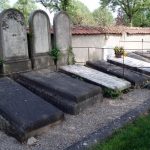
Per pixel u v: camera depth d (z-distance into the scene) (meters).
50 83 3.84
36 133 2.81
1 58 4.07
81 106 3.54
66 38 5.13
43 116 2.94
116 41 7.38
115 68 5.38
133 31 8.07
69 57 5.25
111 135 2.48
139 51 7.94
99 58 6.86
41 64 4.68
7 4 15.25
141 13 16.39
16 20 4.19
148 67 5.52
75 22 12.64
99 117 3.33
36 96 3.39
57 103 3.61
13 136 2.78
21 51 4.33
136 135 2.49
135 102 3.94
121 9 16.69
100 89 3.96
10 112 2.88
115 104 3.86
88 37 6.63
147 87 4.78
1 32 3.99
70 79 4.16
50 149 2.52
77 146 2.27
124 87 4.44
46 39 4.75
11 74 4.14
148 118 2.88
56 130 2.96
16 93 3.36
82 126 3.05
